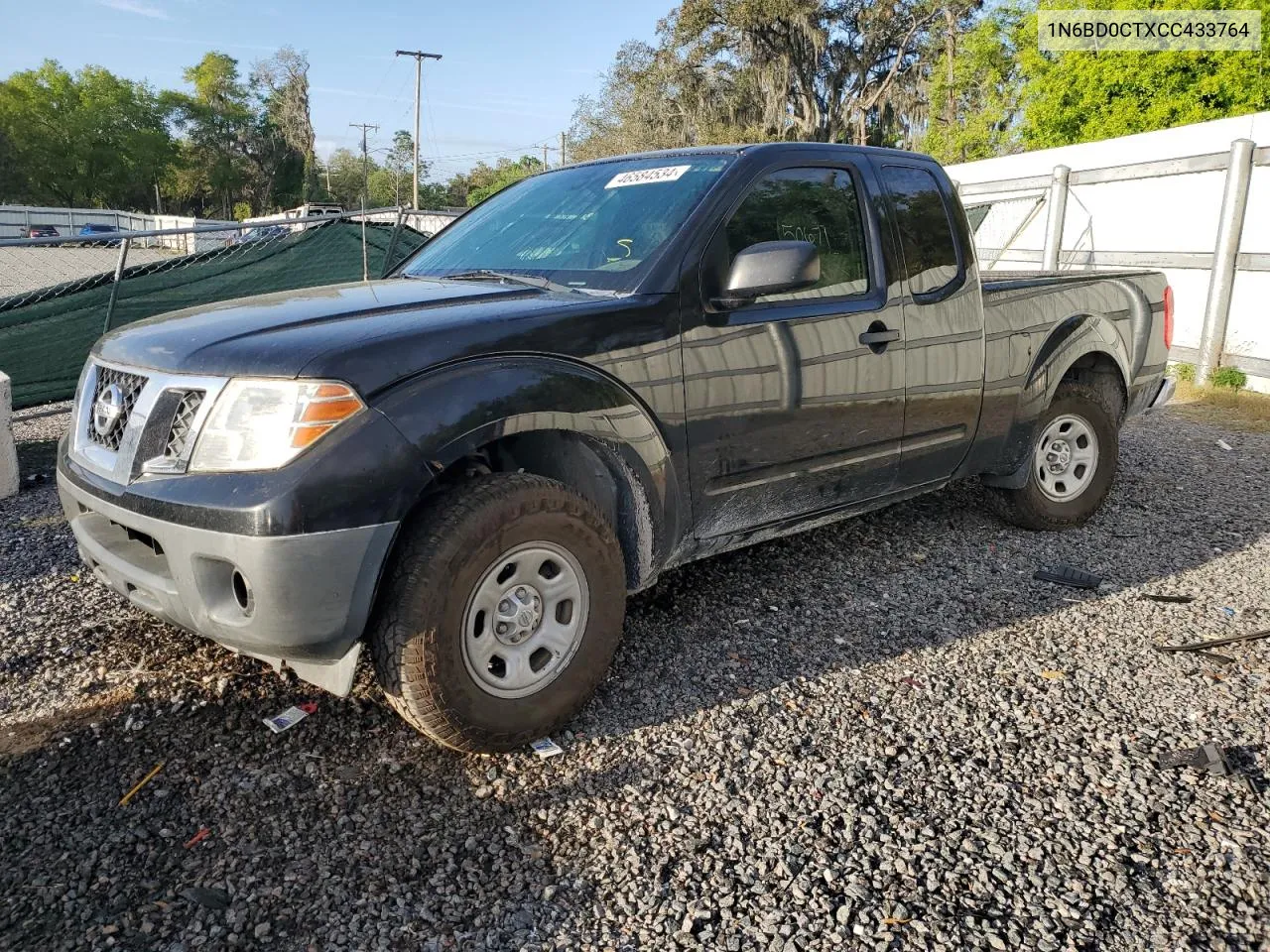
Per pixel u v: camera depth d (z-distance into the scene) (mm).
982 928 2184
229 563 2424
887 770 2814
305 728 2990
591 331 2916
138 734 2949
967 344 4094
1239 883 2336
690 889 2314
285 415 2436
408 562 2555
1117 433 5000
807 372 3459
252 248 8555
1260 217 8875
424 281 3566
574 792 2693
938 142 39156
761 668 3441
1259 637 3693
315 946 2123
